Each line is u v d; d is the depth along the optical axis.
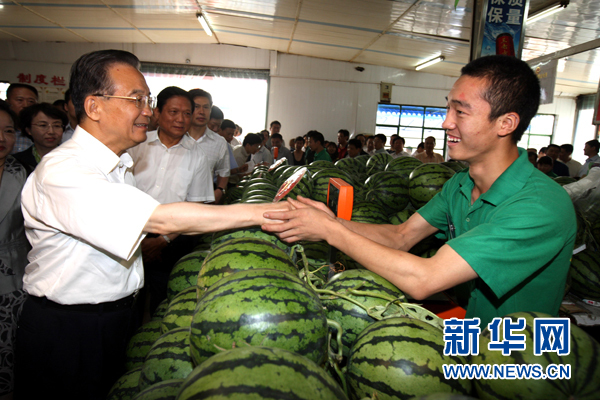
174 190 2.92
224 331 1.08
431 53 10.98
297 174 1.92
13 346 2.23
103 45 12.52
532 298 1.42
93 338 1.60
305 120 13.51
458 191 1.69
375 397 1.09
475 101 1.29
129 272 1.67
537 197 1.27
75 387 1.63
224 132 5.59
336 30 9.77
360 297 1.40
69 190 1.31
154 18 10.00
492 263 1.21
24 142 3.99
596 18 7.00
